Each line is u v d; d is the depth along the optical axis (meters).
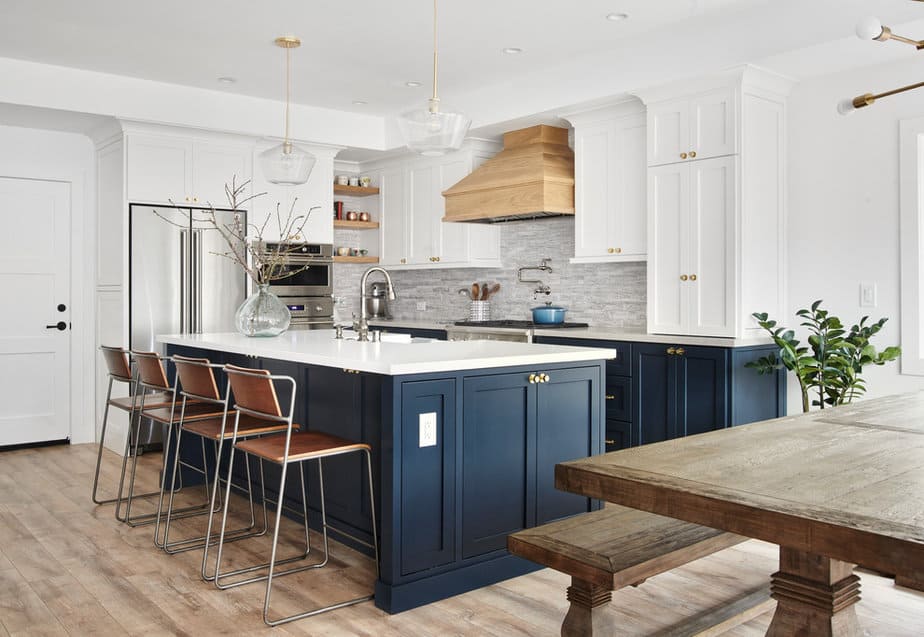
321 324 6.59
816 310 4.23
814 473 1.78
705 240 4.40
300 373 3.69
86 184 5.96
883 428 2.33
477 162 6.25
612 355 3.47
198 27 4.42
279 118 6.09
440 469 2.94
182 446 4.63
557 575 3.22
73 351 5.96
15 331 5.71
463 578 3.00
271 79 5.48
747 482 1.71
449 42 4.71
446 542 2.96
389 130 6.62
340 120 6.43
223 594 2.96
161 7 4.12
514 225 6.36
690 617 2.76
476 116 5.89
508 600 2.94
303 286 6.46
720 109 4.32
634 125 4.96
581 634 2.27
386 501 2.83
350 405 3.35
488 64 5.17
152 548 3.49
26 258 5.74
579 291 5.86
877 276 4.21
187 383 3.46
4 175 5.61
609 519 2.47
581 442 3.42
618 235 5.08
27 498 4.33
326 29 4.46
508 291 6.43
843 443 2.11
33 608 2.82
